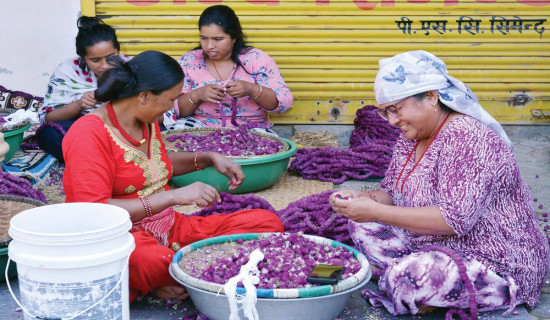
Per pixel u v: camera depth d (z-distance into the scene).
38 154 5.12
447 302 3.01
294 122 6.25
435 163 3.06
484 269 3.01
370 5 6.03
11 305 3.23
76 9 5.92
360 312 3.19
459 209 2.91
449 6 6.05
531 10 6.06
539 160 5.81
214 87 5.31
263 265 2.98
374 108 5.92
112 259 2.52
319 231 3.83
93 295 2.51
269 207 4.06
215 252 3.21
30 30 5.90
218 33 5.29
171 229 3.46
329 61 6.14
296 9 6.04
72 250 2.46
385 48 6.14
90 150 3.00
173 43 6.06
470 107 3.00
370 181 5.29
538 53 6.15
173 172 3.68
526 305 3.23
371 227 3.48
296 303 2.73
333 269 2.92
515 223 3.09
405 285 3.01
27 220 2.64
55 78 5.16
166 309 3.22
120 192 3.21
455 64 6.18
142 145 3.22
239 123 5.59
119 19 5.98
